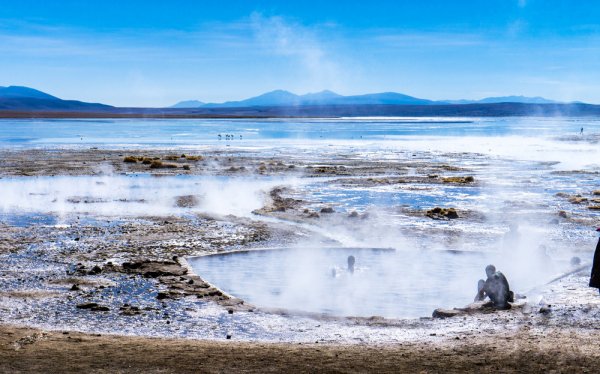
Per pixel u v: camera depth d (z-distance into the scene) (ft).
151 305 39.63
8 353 27.89
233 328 34.86
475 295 44.55
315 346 30.42
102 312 37.78
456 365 26.53
